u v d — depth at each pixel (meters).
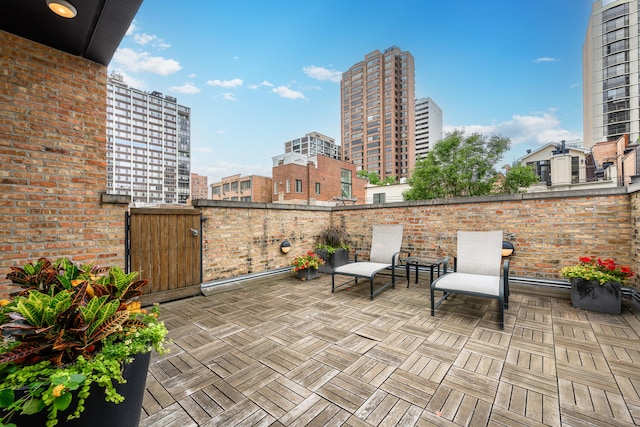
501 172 16.34
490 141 16.30
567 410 1.75
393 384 2.04
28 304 1.12
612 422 1.65
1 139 2.83
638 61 38.34
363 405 1.82
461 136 16.95
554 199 4.32
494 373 2.17
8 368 1.06
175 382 2.09
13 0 2.47
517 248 4.60
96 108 3.43
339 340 2.78
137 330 1.40
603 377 2.09
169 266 4.15
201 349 2.62
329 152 76.69
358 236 6.57
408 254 5.73
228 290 4.68
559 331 2.92
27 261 2.94
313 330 3.04
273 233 5.67
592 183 15.69
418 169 17.66
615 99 39.91
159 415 1.74
